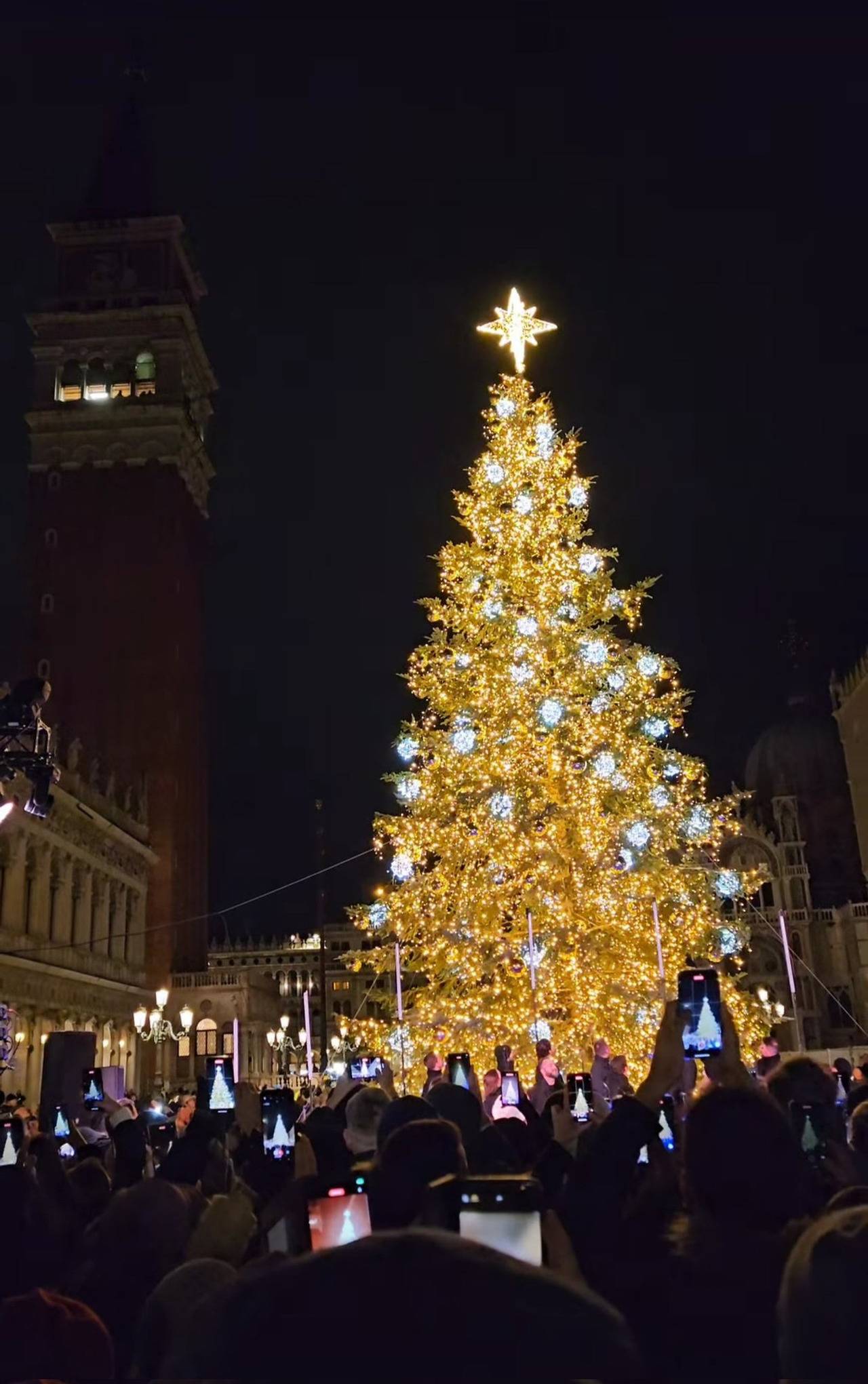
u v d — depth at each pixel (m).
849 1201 4.25
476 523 31.78
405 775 31.20
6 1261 5.86
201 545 94.06
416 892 30.09
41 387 88.25
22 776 49.03
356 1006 104.19
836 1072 16.09
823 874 95.31
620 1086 17.34
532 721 29.62
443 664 32.09
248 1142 10.50
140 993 73.19
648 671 30.64
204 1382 1.48
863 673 78.31
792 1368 2.54
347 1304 1.48
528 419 32.66
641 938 29.28
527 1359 1.43
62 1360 3.23
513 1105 14.09
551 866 28.98
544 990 28.72
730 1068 6.43
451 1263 1.56
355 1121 8.59
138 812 78.12
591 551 31.31
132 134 97.25
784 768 98.19
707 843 32.88
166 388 87.56
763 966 84.56
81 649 82.81
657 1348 3.78
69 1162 11.33
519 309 33.19
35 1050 55.53
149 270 90.69
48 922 58.50
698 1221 4.18
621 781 29.73
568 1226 4.92
